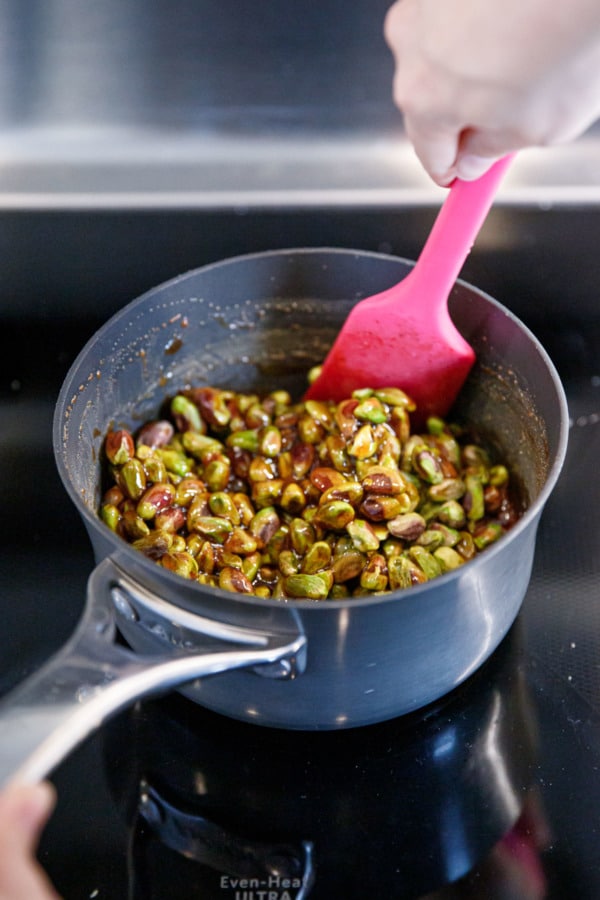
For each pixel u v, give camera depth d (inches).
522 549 18.5
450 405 23.1
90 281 25.0
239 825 18.8
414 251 25.2
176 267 25.1
